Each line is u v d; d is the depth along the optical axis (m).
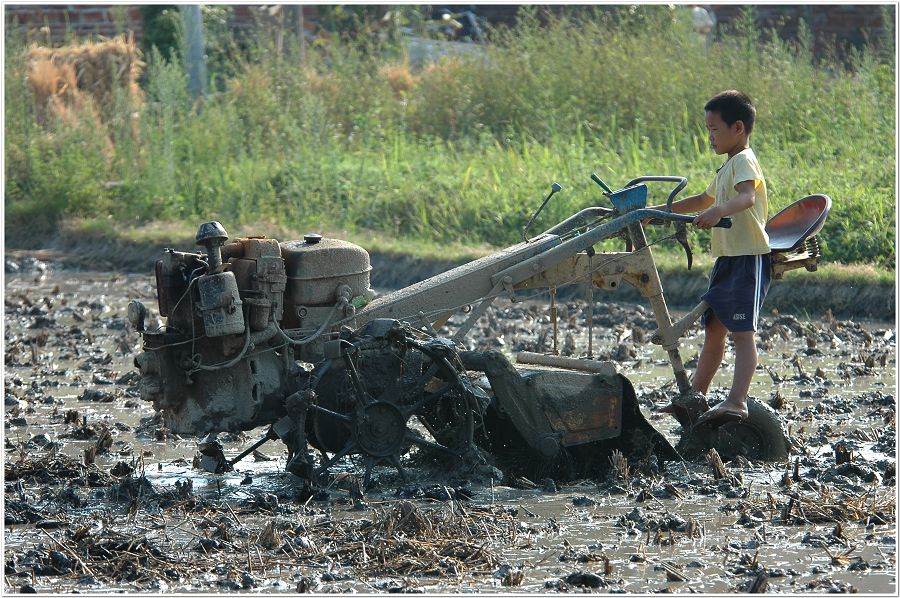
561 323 42.62
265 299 22.83
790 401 30.20
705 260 47.19
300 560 19.02
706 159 57.69
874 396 30.53
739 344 24.06
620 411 24.53
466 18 103.06
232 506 22.03
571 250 24.50
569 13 82.31
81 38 92.69
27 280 55.09
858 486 22.89
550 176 57.91
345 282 23.78
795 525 20.70
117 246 59.66
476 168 61.97
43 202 64.19
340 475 23.23
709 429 25.05
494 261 24.62
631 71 67.75
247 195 63.06
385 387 23.28
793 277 44.00
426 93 73.25
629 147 60.62
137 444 27.34
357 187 61.56
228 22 97.38
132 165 67.88
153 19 88.62
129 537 20.08
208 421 22.88
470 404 23.53
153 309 46.94
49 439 27.20
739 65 66.50
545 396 23.81
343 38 95.25
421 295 24.25
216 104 72.69
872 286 43.03
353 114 72.88
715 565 18.64
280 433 22.95
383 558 18.91
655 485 23.05
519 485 23.45
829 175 53.44
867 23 89.44
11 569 18.64
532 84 70.25
